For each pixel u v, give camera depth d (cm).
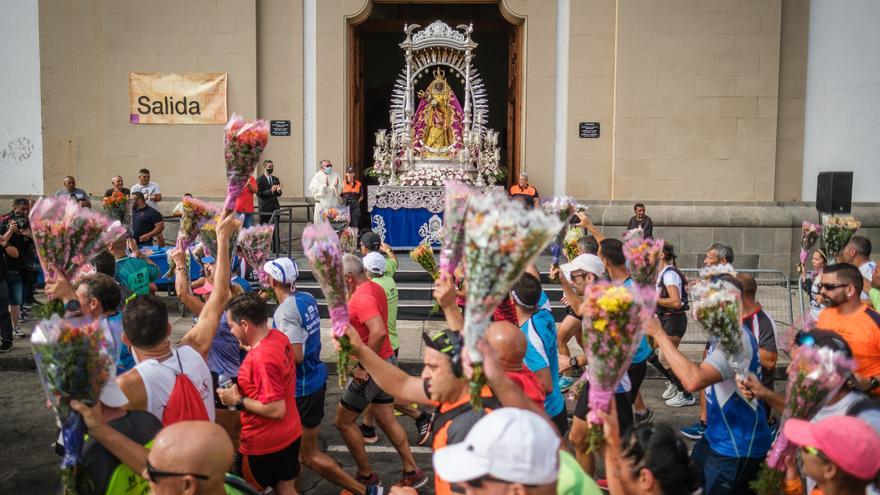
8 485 569
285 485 454
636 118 1427
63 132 1430
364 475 545
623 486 268
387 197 1437
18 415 733
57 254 392
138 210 1188
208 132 1428
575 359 618
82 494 297
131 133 1430
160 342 354
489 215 278
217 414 531
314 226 357
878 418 321
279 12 1427
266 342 439
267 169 1345
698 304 386
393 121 1499
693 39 1412
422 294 1180
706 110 1423
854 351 476
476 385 288
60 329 285
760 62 1415
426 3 1576
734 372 395
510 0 1429
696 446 424
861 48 1412
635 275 467
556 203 701
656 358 778
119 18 1410
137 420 313
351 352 361
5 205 1436
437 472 243
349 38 1464
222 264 427
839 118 1430
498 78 2144
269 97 1438
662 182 1437
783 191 1452
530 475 229
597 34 1422
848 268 486
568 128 1437
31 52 1428
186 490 253
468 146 1476
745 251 1436
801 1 1422
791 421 290
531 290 478
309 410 504
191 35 1412
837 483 268
